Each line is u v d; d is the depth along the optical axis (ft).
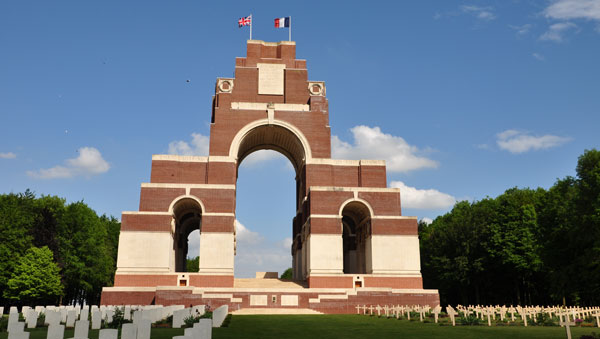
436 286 287.89
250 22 239.09
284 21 239.71
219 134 213.46
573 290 176.14
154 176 204.33
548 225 185.57
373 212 198.18
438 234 278.05
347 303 175.63
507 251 222.69
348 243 235.61
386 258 193.67
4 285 209.46
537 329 89.10
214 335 75.36
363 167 213.46
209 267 187.01
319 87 229.04
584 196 161.58
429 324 102.27
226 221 192.95
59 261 226.79
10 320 85.10
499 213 242.78
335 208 196.34
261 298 174.09
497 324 101.35
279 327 92.99
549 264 184.55
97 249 253.85
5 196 235.81
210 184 196.75
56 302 254.27
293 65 231.91
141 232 187.42
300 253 232.73
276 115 218.59
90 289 253.44
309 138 217.56
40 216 232.32
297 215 239.91
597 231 154.71
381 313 157.07
